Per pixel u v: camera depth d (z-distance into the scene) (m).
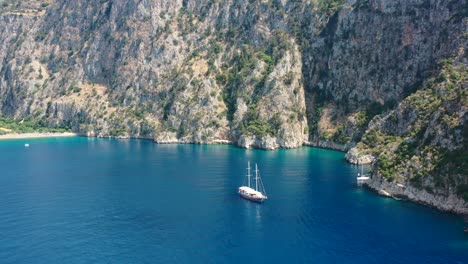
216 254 102.31
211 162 197.50
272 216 124.06
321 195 141.75
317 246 105.00
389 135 187.50
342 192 144.50
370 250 102.38
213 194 145.50
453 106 138.50
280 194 143.62
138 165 194.25
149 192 149.12
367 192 144.38
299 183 156.12
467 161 123.00
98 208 133.50
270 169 179.38
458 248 102.06
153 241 109.38
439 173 128.38
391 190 139.25
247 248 104.81
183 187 154.50
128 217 125.50
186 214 127.00
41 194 149.25
